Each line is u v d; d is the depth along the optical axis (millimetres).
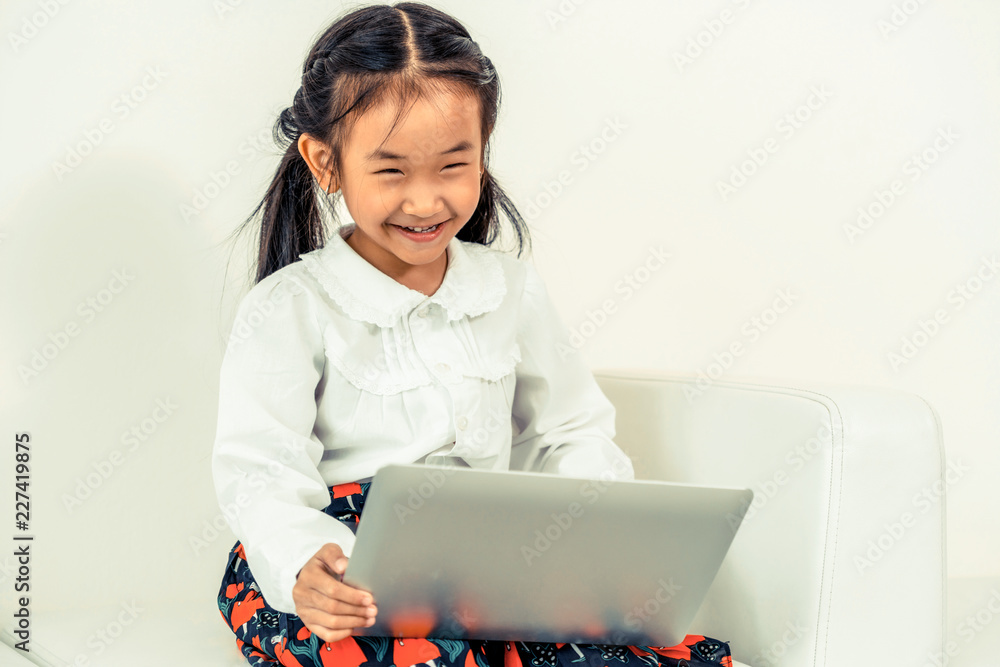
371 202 913
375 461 979
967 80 1718
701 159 1619
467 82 917
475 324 1041
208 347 1365
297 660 837
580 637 846
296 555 820
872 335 1716
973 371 1746
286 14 1393
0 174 1268
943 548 966
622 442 1189
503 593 781
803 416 969
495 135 1505
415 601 775
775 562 979
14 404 1289
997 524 1750
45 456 1306
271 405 935
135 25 1320
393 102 885
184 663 928
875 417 949
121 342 1326
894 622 943
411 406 983
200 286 1357
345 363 971
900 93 1691
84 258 1305
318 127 963
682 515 775
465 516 723
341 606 757
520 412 1146
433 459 988
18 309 1280
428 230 933
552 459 1099
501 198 1199
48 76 1285
